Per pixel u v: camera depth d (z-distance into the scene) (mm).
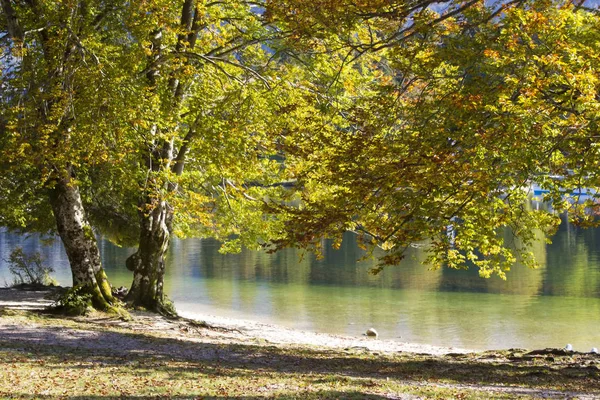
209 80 23547
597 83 11711
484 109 13055
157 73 22547
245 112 22266
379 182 14156
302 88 22969
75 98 18609
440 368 15539
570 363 16578
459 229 15906
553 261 50281
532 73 12375
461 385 12406
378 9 13977
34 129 18484
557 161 13891
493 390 11586
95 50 19203
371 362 16641
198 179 26609
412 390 11086
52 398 9117
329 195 21438
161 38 22109
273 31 23109
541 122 12086
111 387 10234
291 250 62031
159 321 23219
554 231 17484
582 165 12844
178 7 23703
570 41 12656
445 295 37531
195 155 25172
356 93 22219
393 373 14297
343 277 45125
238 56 25172
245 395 9992
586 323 29781
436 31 14180
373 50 14961
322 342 24203
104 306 22422
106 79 18203
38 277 35312
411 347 24250
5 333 16891
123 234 31219
